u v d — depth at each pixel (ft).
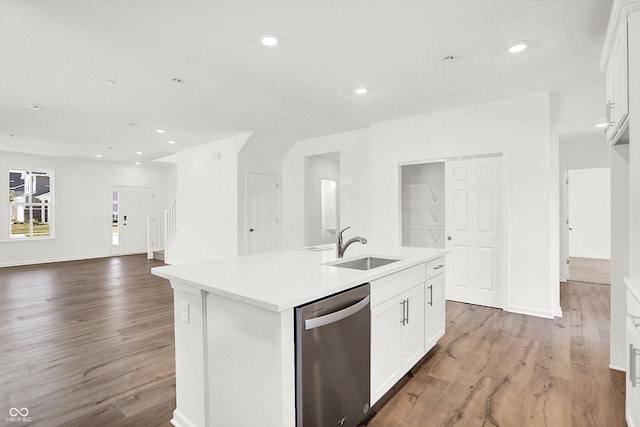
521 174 12.70
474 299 14.01
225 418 5.48
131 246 30.81
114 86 11.70
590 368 8.39
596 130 16.19
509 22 7.84
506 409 6.73
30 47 8.93
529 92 12.34
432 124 14.83
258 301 4.66
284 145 21.24
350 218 18.72
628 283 5.64
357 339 5.87
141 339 10.44
